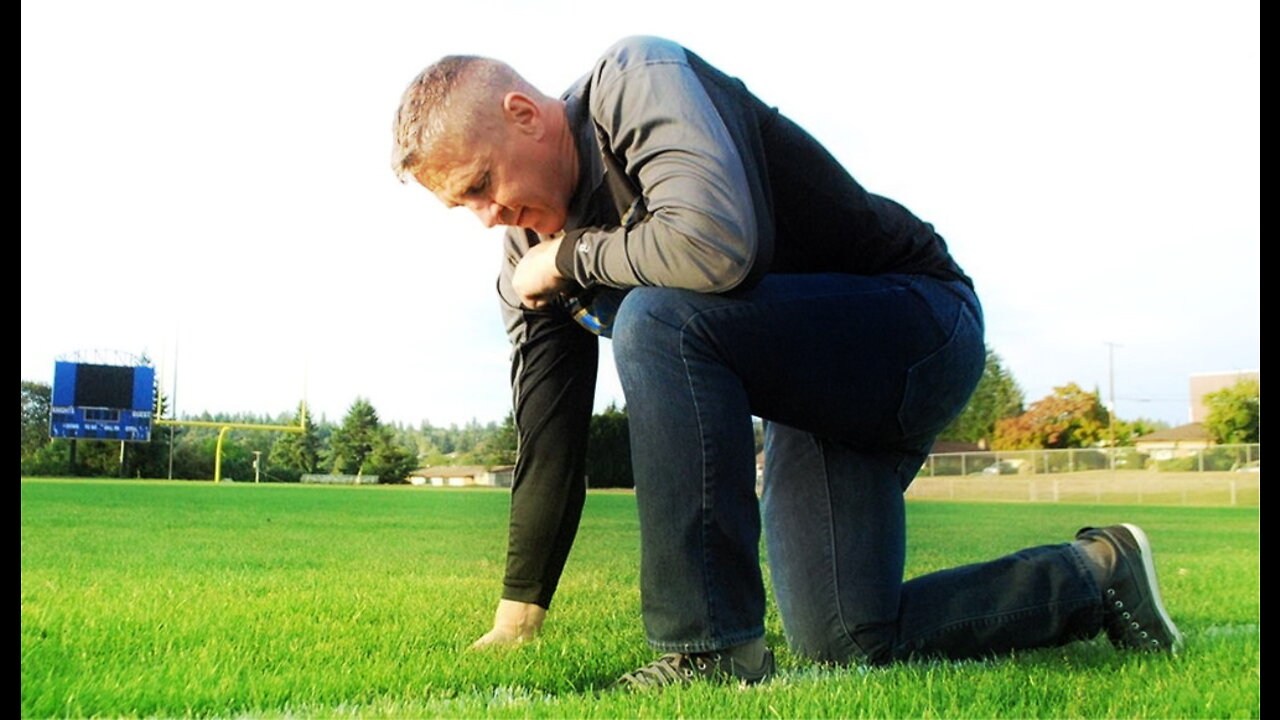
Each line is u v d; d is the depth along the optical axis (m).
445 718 1.40
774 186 1.66
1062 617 1.81
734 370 1.52
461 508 10.43
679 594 1.46
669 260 1.44
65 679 1.59
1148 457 22.56
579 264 1.58
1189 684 1.60
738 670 1.50
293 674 1.63
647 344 1.47
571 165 1.65
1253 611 2.70
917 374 1.66
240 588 2.82
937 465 24.52
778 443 1.94
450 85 1.55
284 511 8.83
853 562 1.82
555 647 1.91
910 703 1.45
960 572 1.88
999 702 1.48
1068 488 23.12
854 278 1.65
